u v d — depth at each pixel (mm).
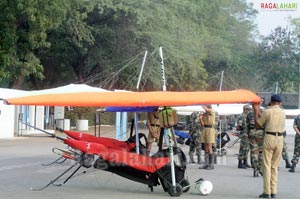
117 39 41812
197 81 52844
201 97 10648
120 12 40219
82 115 45781
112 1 40062
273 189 11430
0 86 40375
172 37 43188
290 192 12312
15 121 32406
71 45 40844
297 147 16688
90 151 11039
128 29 41031
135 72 41281
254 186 13102
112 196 11172
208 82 65250
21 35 31391
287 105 79125
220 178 14672
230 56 62969
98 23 41438
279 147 11312
